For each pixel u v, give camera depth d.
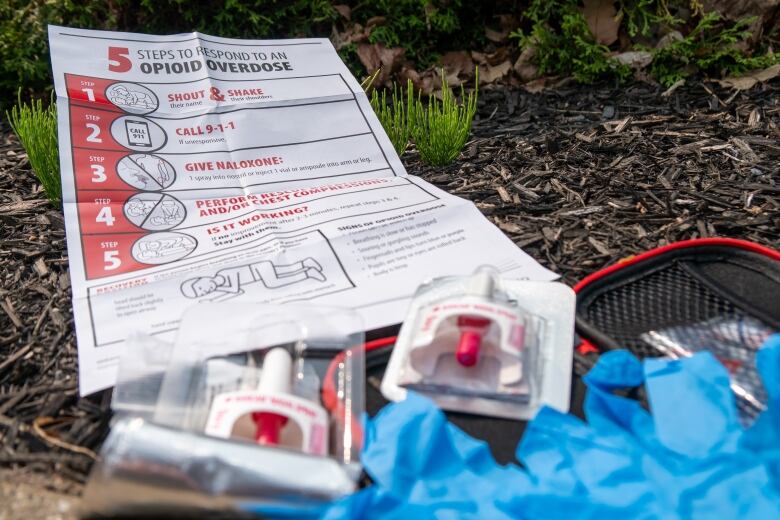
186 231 0.49
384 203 0.51
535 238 0.48
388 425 0.34
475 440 0.34
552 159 0.57
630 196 0.52
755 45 0.69
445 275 0.44
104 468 0.31
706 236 0.48
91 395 0.39
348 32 0.70
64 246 0.50
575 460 0.33
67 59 0.56
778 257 0.42
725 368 0.36
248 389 0.36
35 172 0.54
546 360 0.38
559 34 0.71
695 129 0.59
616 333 0.39
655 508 0.31
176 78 0.58
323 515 0.30
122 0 0.68
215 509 0.31
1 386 0.40
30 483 0.34
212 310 0.40
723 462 0.32
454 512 0.31
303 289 0.44
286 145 0.56
